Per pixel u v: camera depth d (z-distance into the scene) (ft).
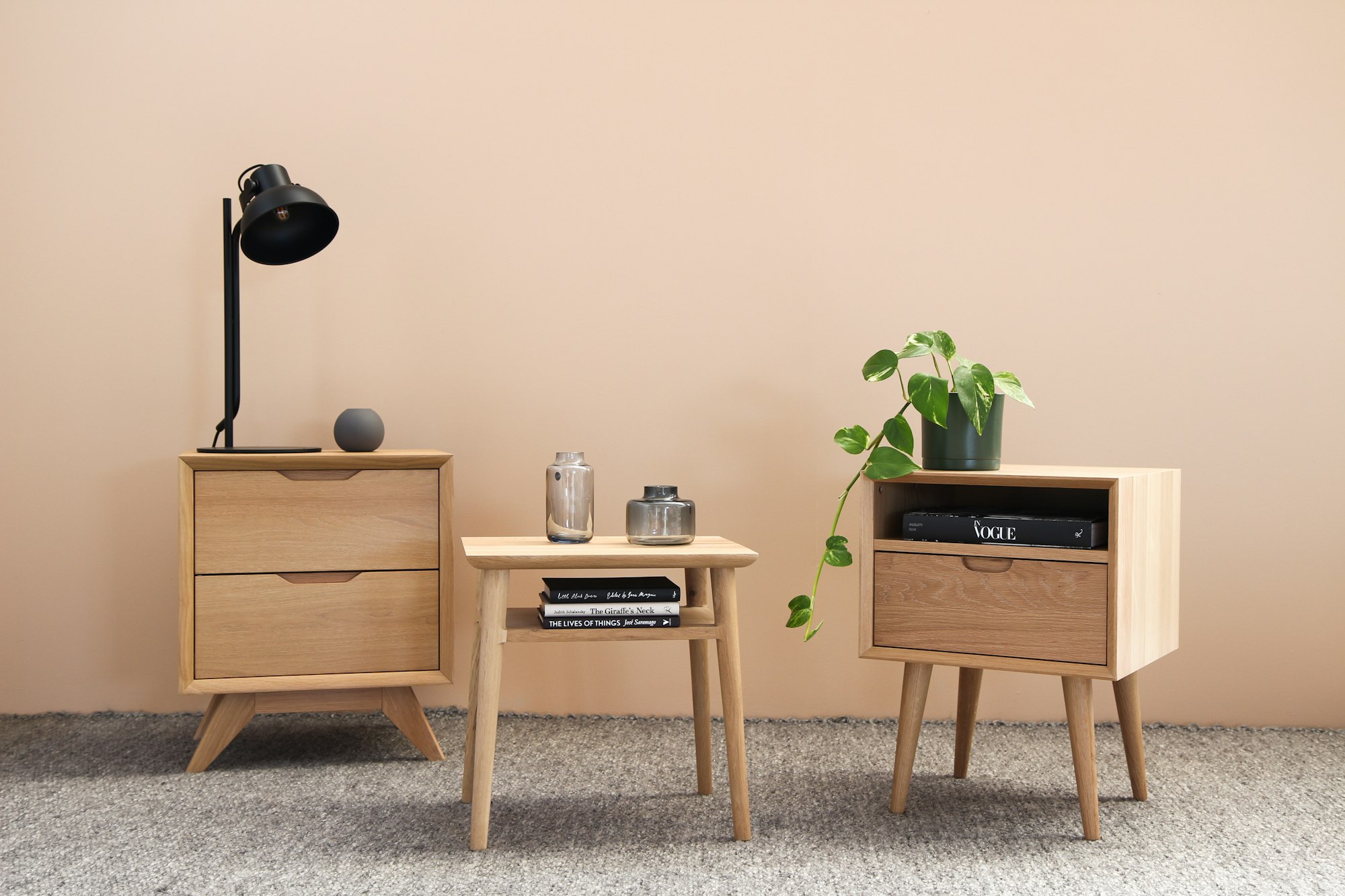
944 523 5.05
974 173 6.91
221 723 5.84
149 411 6.93
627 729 6.74
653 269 7.00
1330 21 6.67
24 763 5.92
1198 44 6.77
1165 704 6.88
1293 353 6.73
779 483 7.00
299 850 4.62
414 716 6.05
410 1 6.98
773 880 4.32
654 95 7.00
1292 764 5.99
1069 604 4.73
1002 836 4.85
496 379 7.02
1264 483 6.75
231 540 5.74
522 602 7.07
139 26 6.89
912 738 5.15
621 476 7.02
